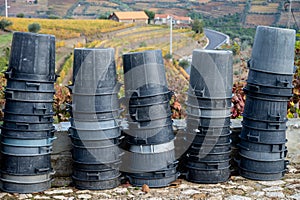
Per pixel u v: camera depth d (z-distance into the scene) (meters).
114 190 4.43
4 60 11.08
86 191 4.39
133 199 4.25
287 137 5.26
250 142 4.75
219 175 4.67
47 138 4.29
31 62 4.11
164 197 4.31
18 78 4.11
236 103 5.89
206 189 4.53
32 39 4.10
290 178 4.89
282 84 4.57
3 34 29.48
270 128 4.67
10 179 4.24
